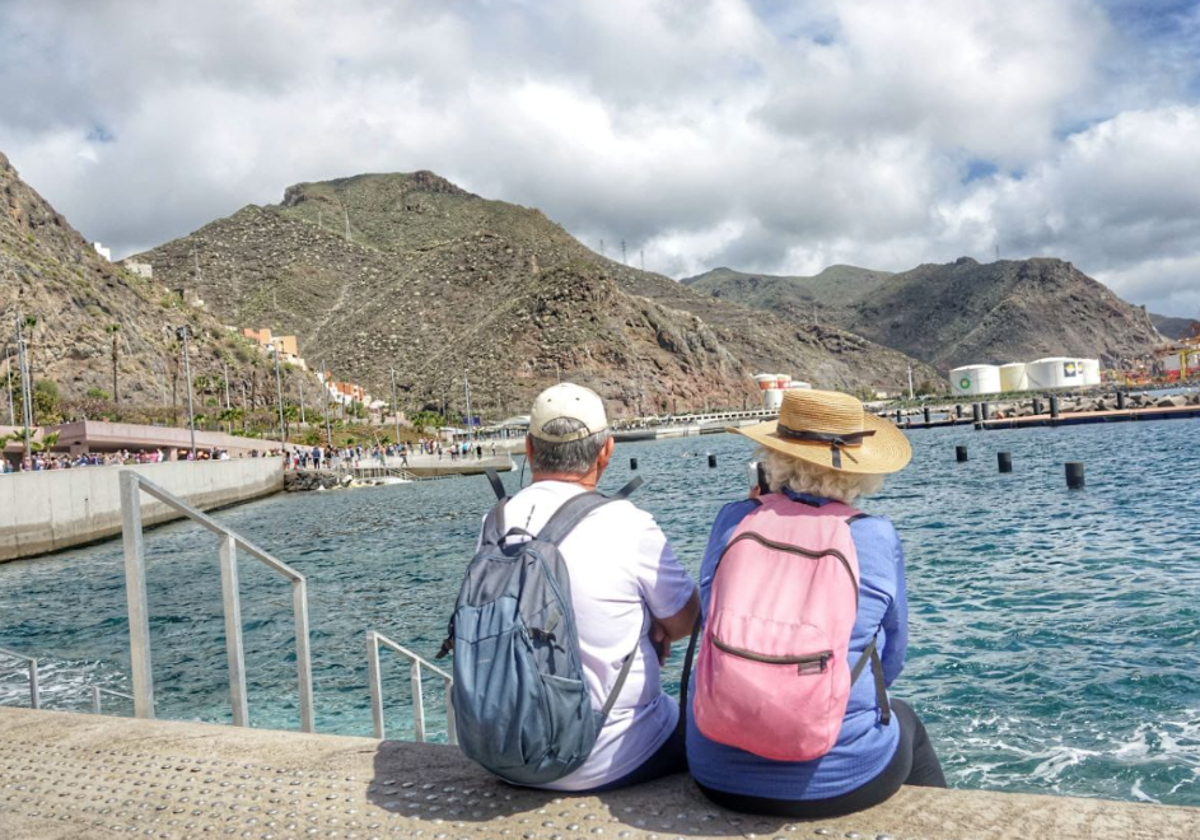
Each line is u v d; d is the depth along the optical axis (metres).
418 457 104.25
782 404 3.39
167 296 197.62
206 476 66.62
